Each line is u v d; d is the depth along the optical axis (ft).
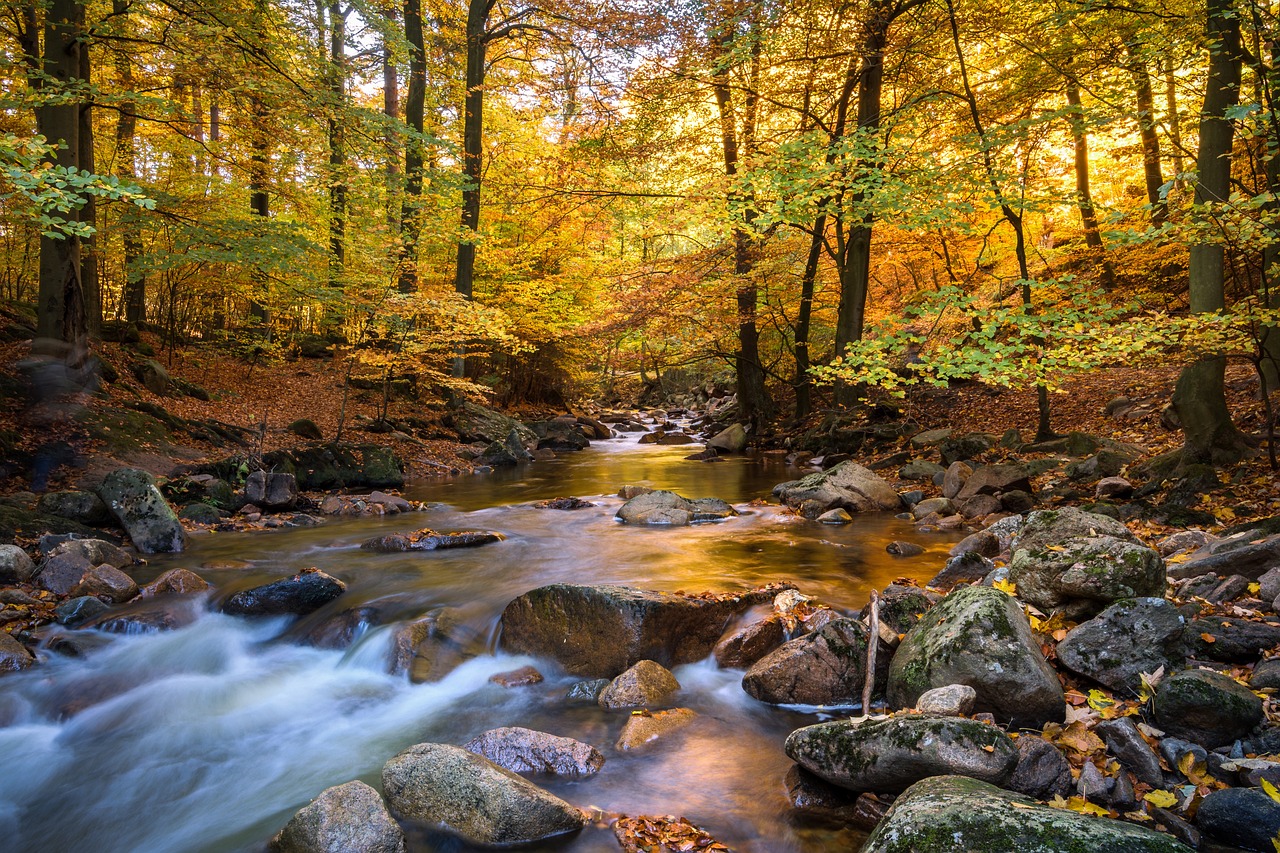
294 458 42.29
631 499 38.27
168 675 19.19
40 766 15.29
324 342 72.23
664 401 119.44
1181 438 34.35
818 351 73.87
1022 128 30.22
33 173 16.79
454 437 61.36
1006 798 9.78
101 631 20.79
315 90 40.16
